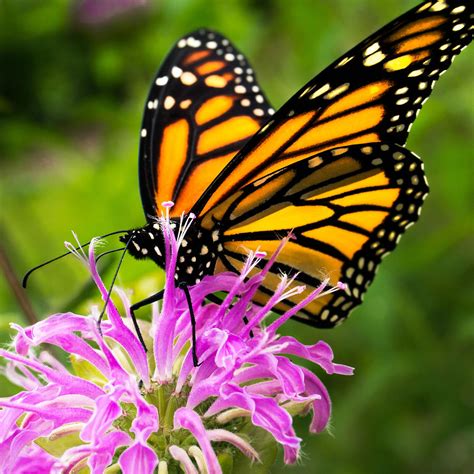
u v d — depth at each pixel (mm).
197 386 363
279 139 371
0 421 359
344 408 458
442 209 500
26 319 402
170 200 382
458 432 469
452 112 468
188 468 361
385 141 372
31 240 488
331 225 378
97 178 471
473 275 483
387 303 460
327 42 485
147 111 383
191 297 369
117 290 380
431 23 362
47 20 738
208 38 387
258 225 378
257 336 365
